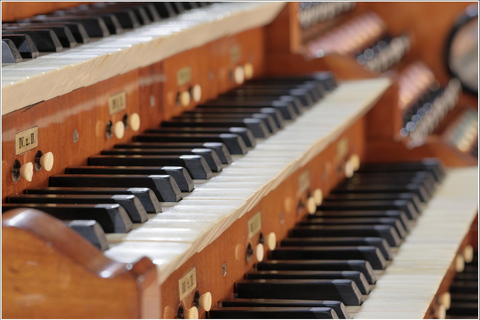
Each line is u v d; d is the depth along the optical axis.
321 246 1.95
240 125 1.97
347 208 2.26
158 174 1.50
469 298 2.25
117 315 1.02
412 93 3.77
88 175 1.46
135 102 1.85
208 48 2.32
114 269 1.03
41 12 1.87
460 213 2.31
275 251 1.91
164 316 1.36
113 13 1.85
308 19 3.37
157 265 1.10
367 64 3.39
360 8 4.26
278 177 1.62
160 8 2.09
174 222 1.31
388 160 2.92
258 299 1.65
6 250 1.03
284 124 2.13
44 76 1.22
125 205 1.30
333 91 2.63
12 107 1.17
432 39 4.27
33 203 1.30
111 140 1.73
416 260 1.91
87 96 1.61
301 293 1.65
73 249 1.04
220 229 1.35
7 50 1.34
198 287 1.52
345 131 2.63
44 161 1.38
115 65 1.54
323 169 2.39
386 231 2.02
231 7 2.37
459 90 4.26
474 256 2.57
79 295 1.03
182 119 2.05
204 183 1.56
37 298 1.04
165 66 2.02
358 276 1.69
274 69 2.90
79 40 1.61
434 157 2.90
